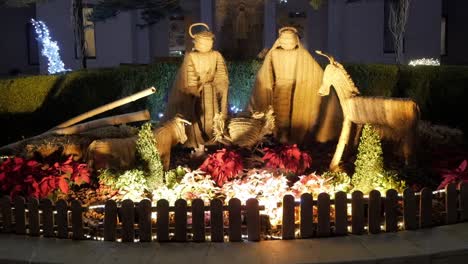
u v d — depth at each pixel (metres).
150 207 6.73
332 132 10.45
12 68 27.48
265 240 6.74
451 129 11.30
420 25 21.89
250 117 9.88
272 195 7.41
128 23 22.78
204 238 6.72
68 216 7.11
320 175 8.93
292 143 10.45
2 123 14.13
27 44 27.48
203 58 10.14
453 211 7.17
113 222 6.80
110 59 22.98
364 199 6.91
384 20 22.17
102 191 8.16
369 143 8.02
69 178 8.12
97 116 13.91
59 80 14.21
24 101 14.21
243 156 9.48
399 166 8.80
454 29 26.00
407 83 14.14
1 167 7.95
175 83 10.32
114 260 6.22
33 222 7.00
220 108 10.31
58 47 22.36
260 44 19.03
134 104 14.24
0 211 7.18
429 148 10.12
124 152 8.71
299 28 24.62
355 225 6.85
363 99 8.84
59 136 9.80
